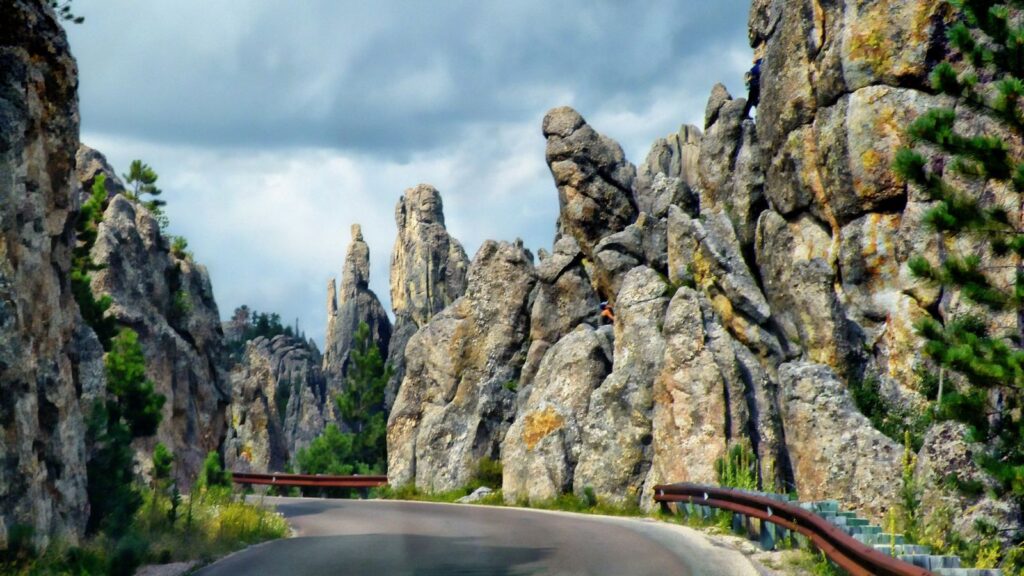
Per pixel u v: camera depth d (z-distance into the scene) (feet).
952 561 46.88
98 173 190.29
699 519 92.89
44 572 56.70
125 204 168.25
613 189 176.86
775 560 63.10
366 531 89.30
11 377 62.23
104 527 74.43
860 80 119.55
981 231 62.13
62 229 77.41
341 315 467.11
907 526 65.31
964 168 62.49
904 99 116.37
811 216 126.82
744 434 116.88
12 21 70.49
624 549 68.49
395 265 404.77
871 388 110.63
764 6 148.87
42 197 70.95
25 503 61.82
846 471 94.73
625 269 159.02
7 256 64.64
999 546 61.00
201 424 171.01
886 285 116.06
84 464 74.74
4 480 60.75
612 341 151.64
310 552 68.74
